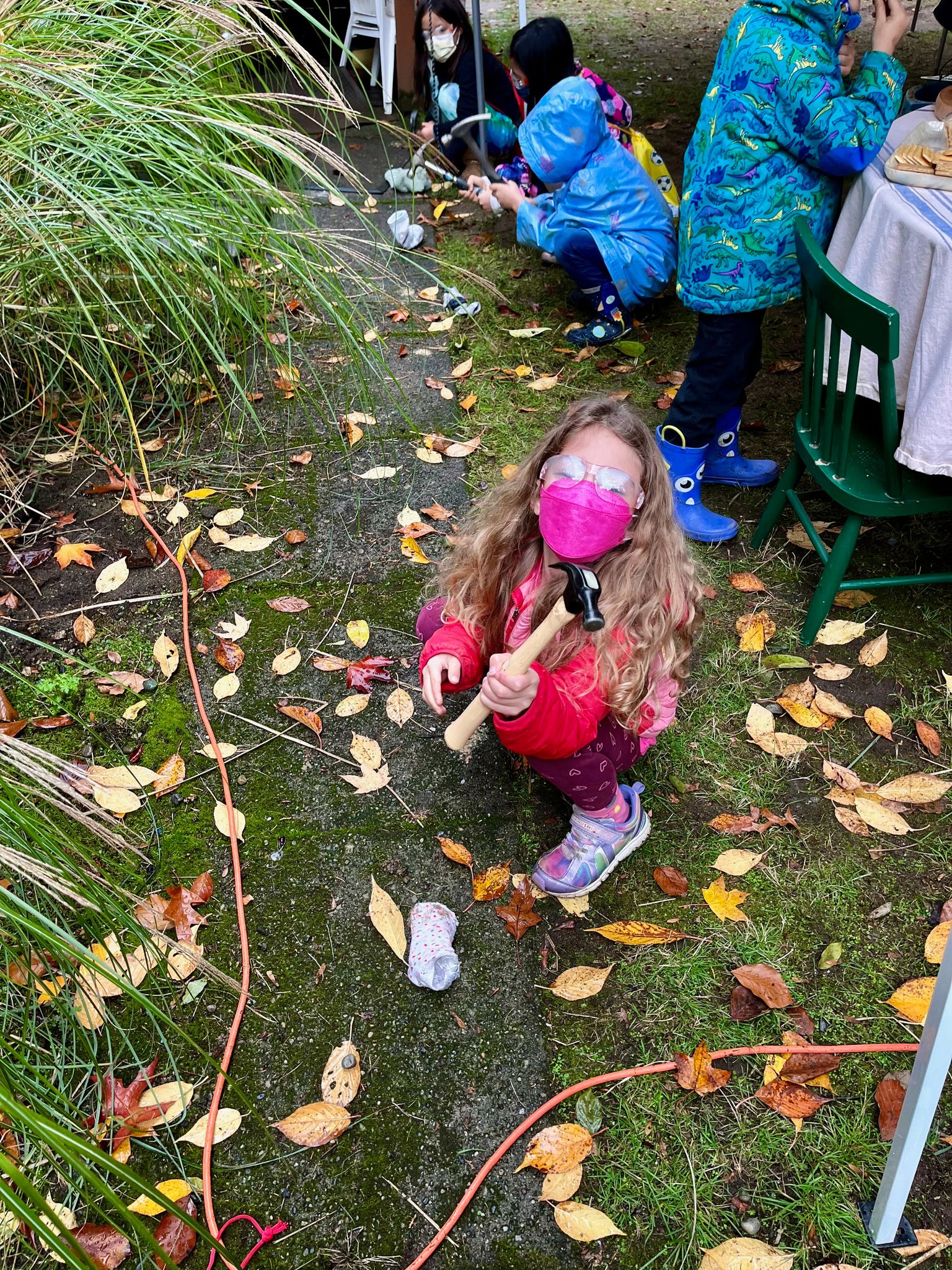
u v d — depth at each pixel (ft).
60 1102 4.82
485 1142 4.80
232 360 10.50
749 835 6.23
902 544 8.42
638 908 5.83
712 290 7.69
